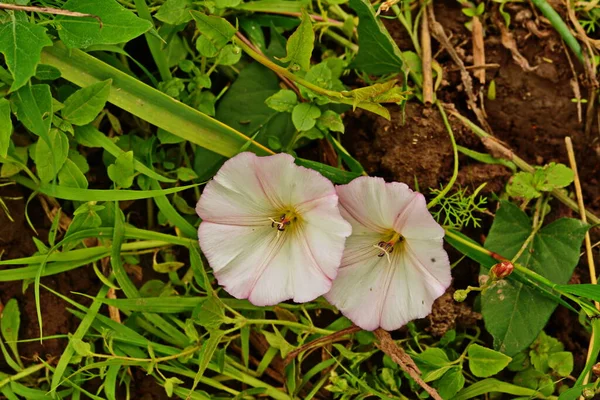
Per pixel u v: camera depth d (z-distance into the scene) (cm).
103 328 17
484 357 17
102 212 17
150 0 17
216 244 16
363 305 17
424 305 16
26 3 16
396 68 17
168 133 17
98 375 17
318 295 16
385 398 17
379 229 16
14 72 15
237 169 16
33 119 16
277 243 17
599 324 17
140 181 17
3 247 17
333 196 16
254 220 17
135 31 16
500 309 17
